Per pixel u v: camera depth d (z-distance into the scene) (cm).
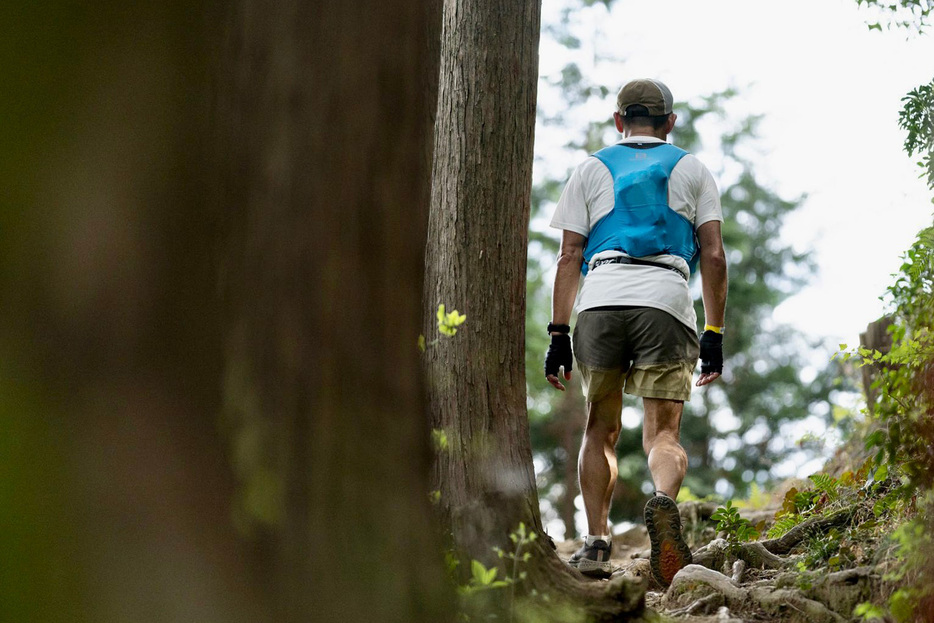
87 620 248
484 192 598
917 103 542
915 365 478
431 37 351
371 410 306
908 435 472
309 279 297
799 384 3206
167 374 270
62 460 251
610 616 424
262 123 292
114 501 256
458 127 611
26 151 252
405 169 322
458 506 483
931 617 393
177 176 273
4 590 241
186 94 276
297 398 291
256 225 290
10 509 244
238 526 274
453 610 325
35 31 255
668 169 630
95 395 258
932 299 480
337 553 290
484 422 552
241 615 269
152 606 256
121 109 265
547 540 490
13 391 249
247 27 292
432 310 588
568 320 645
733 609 492
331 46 304
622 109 669
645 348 615
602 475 629
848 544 525
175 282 272
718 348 633
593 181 643
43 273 254
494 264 589
